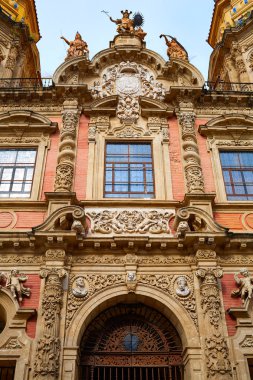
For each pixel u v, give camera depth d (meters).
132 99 18.86
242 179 16.80
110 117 18.22
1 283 13.41
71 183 15.70
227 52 25.88
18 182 16.39
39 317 12.59
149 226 14.71
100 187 15.93
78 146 17.06
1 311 13.16
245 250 14.12
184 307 13.02
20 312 12.59
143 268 13.72
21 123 17.64
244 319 12.79
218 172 16.62
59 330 12.37
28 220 14.96
